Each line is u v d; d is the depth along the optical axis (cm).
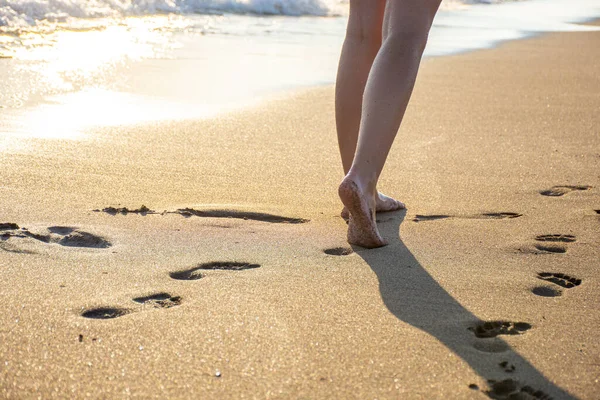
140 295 163
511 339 147
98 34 561
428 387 129
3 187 233
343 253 195
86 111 340
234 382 129
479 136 329
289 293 166
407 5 192
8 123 309
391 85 188
